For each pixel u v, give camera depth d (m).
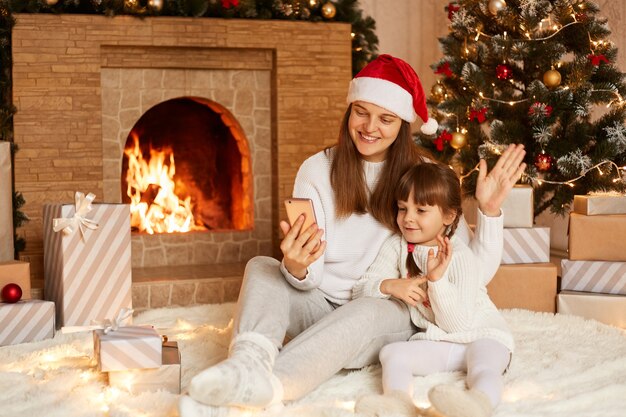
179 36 3.52
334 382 1.92
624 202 2.80
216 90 3.76
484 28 3.48
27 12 3.36
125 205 2.61
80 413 1.69
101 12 3.45
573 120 3.24
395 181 2.12
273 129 3.81
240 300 1.85
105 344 1.82
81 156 3.43
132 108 3.65
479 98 3.31
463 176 3.31
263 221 3.87
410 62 4.55
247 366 1.55
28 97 3.36
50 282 2.74
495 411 1.69
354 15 3.82
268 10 3.66
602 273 2.74
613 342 2.34
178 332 2.53
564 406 1.74
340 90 3.76
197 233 3.79
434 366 1.96
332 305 2.17
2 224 2.84
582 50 3.27
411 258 2.07
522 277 2.76
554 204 3.26
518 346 2.30
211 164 4.07
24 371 2.04
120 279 2.61
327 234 2.14
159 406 1.71
